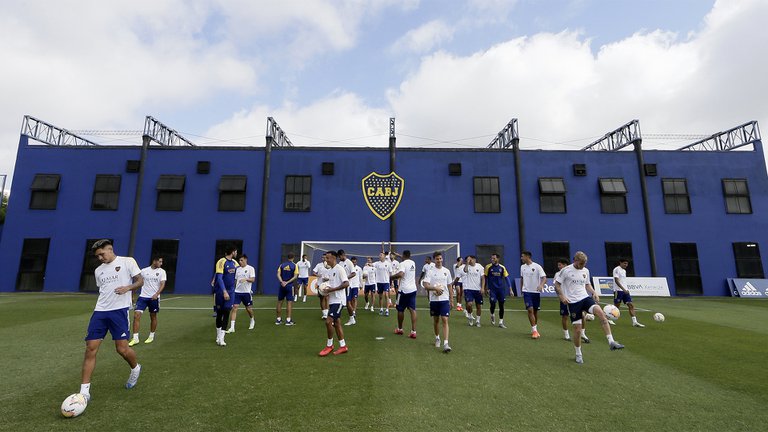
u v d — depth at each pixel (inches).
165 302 571.2
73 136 839.1
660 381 210.7
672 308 544.7
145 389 191.2
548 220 780.0
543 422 156.1
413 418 158.7
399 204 789.9
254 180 792.3
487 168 807.7
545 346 296.7
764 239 766.5
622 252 762.8
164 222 763.4
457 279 506.6
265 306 539.5
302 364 237.9
